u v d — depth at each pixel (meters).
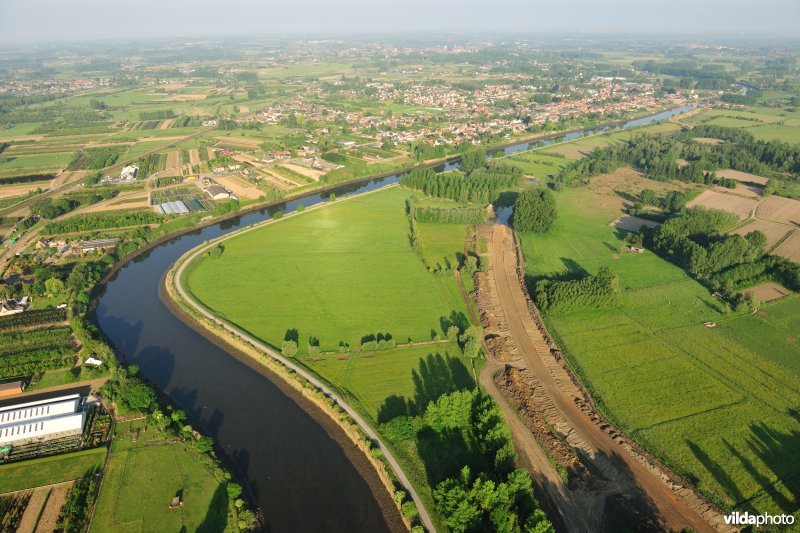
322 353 154.62
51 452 118.56
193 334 169.50
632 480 110.81
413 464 115.38
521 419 128.38
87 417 129.50
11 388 138.12
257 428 128.62
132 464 115.25
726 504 104.62
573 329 168.12
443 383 142.25
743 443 119.94
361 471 116.50
